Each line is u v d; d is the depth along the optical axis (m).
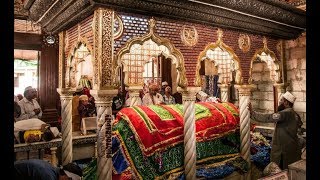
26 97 6.51
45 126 5.05
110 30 3.02
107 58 2.99
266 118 4.67
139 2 3.10
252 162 5.05
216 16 3.94
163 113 4.04
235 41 4.67
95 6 2.93
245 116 4.81
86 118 5.98
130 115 3.75
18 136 4.84
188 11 3.57
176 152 3.92
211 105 4.92
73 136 5.54
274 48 5.74
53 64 7.98
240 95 4.86
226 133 4.65
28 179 2.93
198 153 4.32
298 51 5.91
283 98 4.77
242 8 3.96
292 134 4.50
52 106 8.01
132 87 4.70
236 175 4.59
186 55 3.84
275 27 5.05
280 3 4.41
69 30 4.12
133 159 3.58
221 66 5.49
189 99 3.82
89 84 8.22
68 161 4.41
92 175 3.54
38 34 7.63
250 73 4.94
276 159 4.59
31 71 10.01
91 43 3.26
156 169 3.71
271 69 6.17
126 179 3.53
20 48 7.41
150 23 3.41
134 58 4.71
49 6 3.51
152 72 9.40
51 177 2.97
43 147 4.88
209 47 4.16
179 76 3.77
